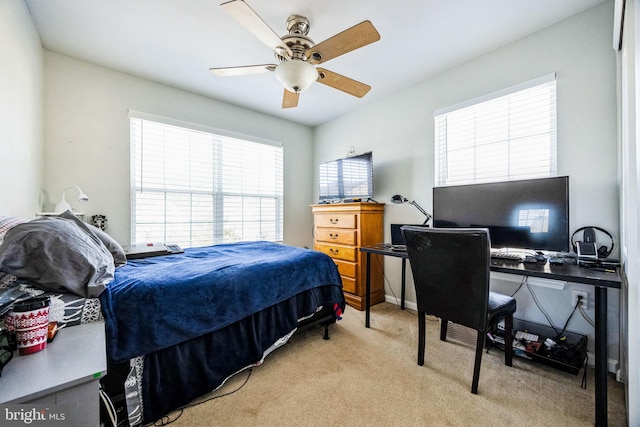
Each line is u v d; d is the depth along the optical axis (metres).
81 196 2.14
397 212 2.99
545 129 1.98
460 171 2.48
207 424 1.26
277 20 1.87
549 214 1.70
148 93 2.75
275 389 1.51
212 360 1.44
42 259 1.05
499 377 1.62
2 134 1.42
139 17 1.86
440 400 1.42
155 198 2.86
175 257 2.08
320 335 2.19
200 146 3.18
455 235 1.45
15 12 1.57
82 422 0.71
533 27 1.96
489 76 2.26
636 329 1.13
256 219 3.67
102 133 2.50
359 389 1.51
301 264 1.98
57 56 2.28
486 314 1.45
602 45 1.73
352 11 1.79
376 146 3.23
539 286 1.97
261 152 3.71
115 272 1.49
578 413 1.32
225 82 2.80
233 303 1.52
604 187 1.71
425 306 1.70
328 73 1.88
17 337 0.80
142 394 1.21
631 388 1.14
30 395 0.63
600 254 1.61
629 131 1.14
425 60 2.38
